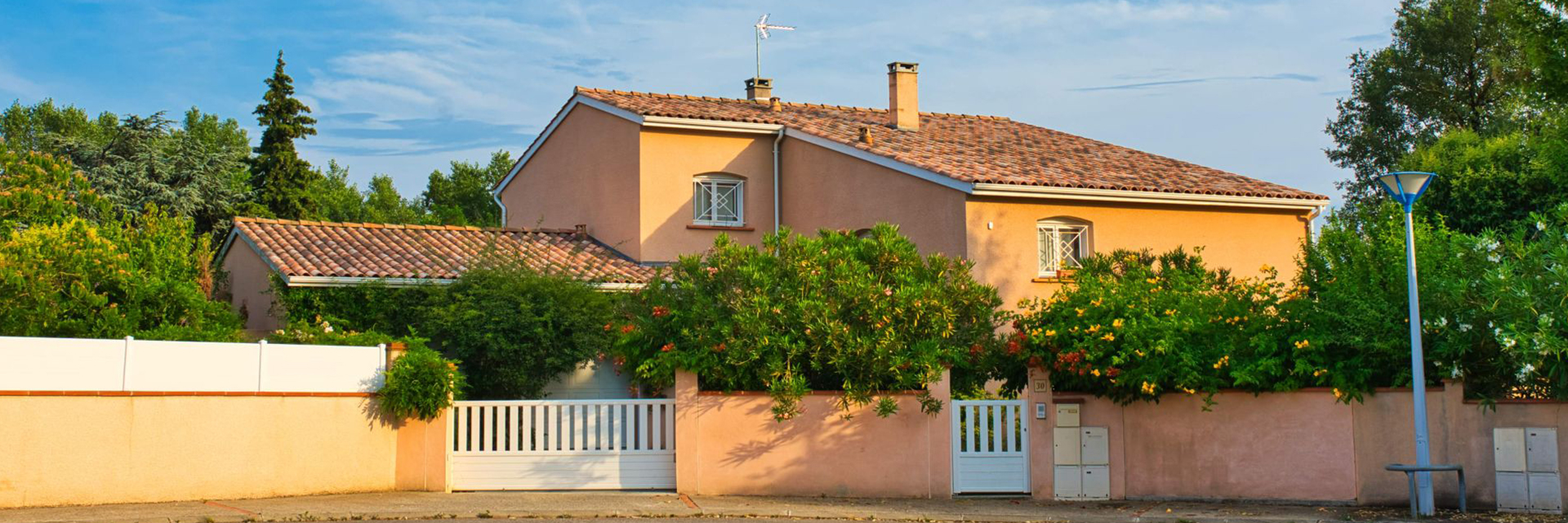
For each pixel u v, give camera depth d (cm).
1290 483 1468
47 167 1752
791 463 1500
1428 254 1429
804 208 2464
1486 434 1413
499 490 1505
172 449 1348
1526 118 3422
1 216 1692
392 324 1984
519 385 1905
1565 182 2234
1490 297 1331
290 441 1436
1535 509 1382
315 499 1402
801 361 1509
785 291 1493
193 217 4038
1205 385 1469
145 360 1335
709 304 1492
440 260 2131
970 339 1532
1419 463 1342
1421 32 3750
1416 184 1336
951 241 2053
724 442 1498
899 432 1510
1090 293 1505
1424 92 3800
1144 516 1360
